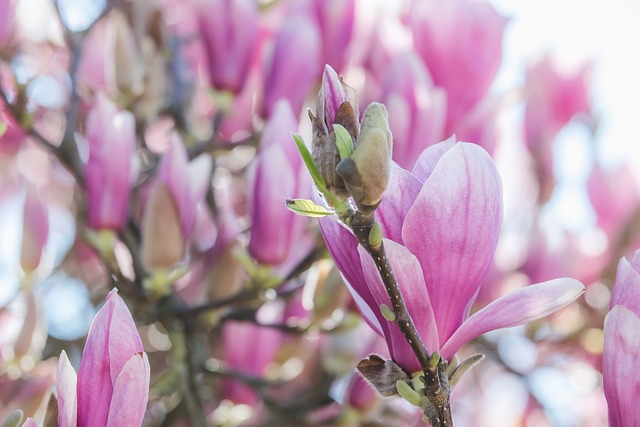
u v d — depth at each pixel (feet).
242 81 4.13
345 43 4.14
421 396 2.47
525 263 4.95
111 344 2.44
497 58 3.75
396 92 3.54
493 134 3.82
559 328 5.02
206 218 4.61
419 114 3.54
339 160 2.34
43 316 4.07
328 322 3.76
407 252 2.41
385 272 2.40
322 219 2.51
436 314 2.48
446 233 2.45
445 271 2.46
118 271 3.62
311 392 4.33
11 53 4.25
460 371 2.48
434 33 3.73
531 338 4.94
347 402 3.98
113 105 3.61
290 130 3.53
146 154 4.45
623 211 5.28
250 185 3.54
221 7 4.07
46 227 4.14
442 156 2.44
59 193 5.77
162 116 4.55
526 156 5.31
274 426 4.25
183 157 3.55
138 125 4.38
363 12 4.17
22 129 3.71
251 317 3.77
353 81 4.18
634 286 2.50
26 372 4.02
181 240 3.57
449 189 2.44
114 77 4.27
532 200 5.25
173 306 3.64
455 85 3.75
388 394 2.49
